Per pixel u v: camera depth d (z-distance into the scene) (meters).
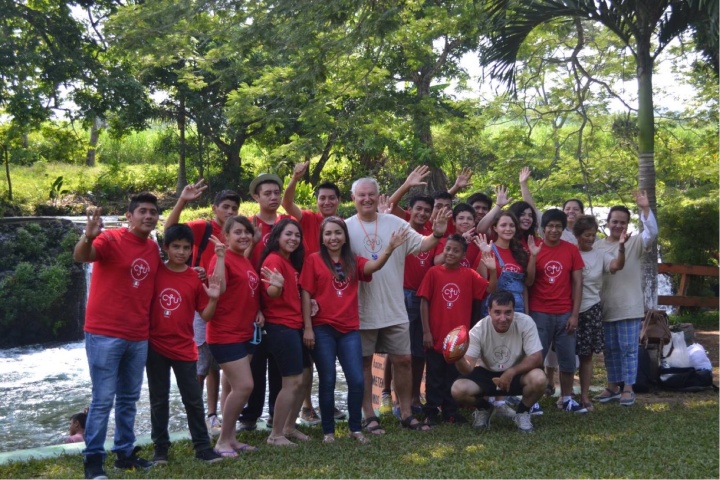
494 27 10.36
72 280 16.16
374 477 5.14
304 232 6.78
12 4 17.38
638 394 7.80
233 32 11.28
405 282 6.99
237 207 6.54
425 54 15.12
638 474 5.09
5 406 10.02
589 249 7.31
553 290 6.98
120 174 26.48
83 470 5.44
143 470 5.33
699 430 6.19
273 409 6.48
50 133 22.16
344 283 6.01
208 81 22.89
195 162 26.16
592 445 5.84
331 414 6.07
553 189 13.68
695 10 10.00
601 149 13.95
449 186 21.50
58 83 18.20
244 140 26.11
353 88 12.78
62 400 10.37
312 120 12.77
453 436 6.18
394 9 10.18
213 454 5.54
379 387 7.49
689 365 7.91
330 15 10.12
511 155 13.76
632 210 14.65
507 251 6.89
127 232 5.25
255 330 5.83
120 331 5.12
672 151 14.53
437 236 6.24
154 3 11.86
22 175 24.91
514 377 6.23
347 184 26.02
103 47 18.88
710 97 14.23
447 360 6.11
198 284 5.49
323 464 5.45
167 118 23.97
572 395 7.46
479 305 6.88
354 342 6.05
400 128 16.14
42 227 16.97
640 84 10.23
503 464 5.38
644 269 10.35
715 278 14.10
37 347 15.00
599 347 7.16
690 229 14.20
